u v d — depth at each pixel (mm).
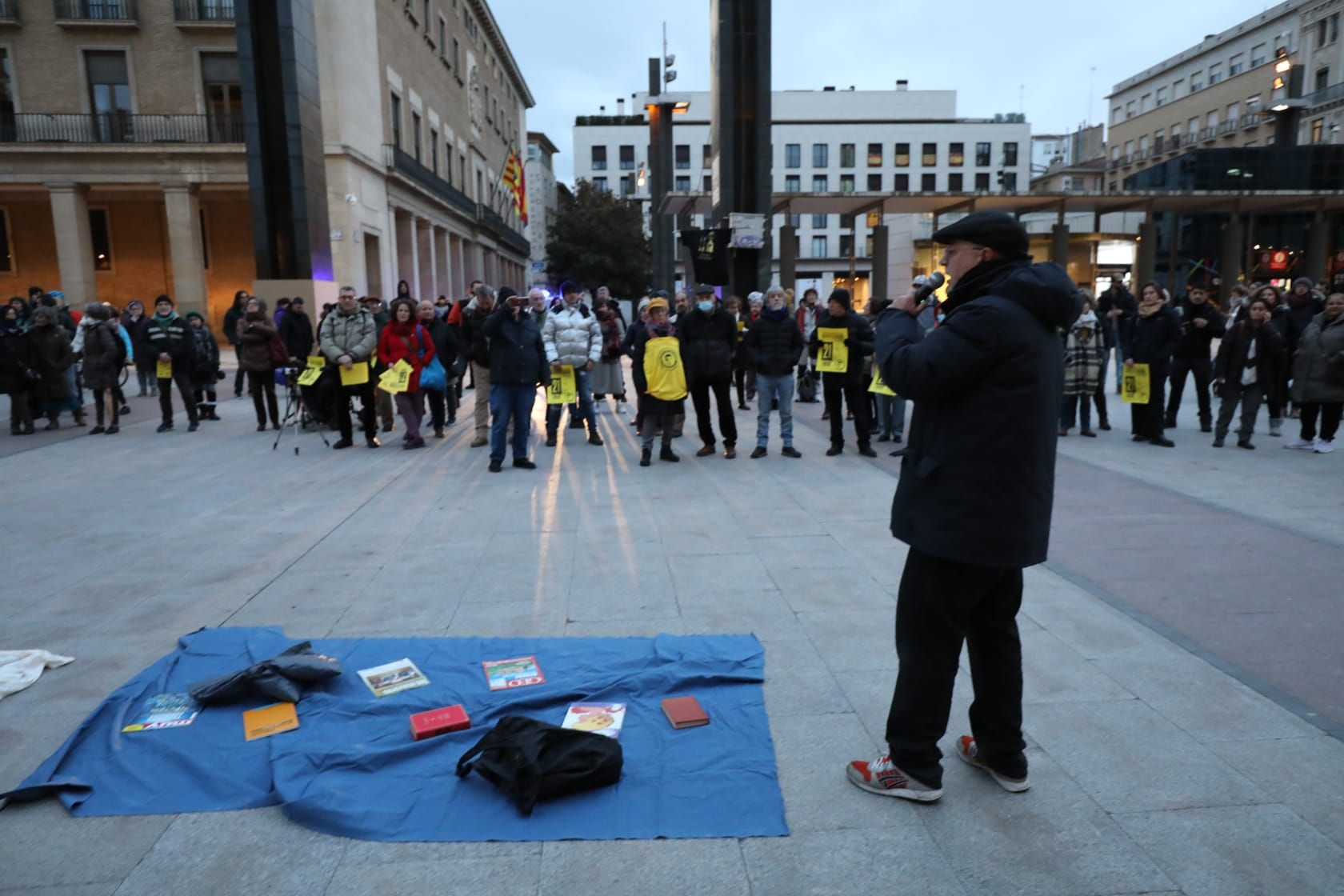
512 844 2496
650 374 8188
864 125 77188
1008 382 2389
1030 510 2457
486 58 55062
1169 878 2322
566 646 3855
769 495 7004
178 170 29406
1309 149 42062
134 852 2482
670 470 8133
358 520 6293
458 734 3062
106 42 29828
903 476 2656
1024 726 3146
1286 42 51000
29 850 2492
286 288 17922
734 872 2369
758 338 8648
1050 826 2559
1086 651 3789
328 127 26078
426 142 38125
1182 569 4938
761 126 16188
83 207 29891
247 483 7688
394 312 9367
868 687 3477
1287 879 2314
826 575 4902
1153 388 9094
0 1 29266
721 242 14359
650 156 24719
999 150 78125
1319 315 8602
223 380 19703
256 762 2938
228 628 4094
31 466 8656
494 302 9211
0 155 28672
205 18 30031
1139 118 65875
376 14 29984
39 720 3289
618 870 2383
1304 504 6465
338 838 2539
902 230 51406
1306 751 2949
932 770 2693
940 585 2555
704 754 2951
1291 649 3795
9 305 12594
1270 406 9773
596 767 2740
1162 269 45188
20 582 4945
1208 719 3178
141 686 3479
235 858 2451
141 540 5797
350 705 3299
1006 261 2520
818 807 2670
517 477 7875
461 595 4633
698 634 4047
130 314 15891
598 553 5391
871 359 9609
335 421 11242
